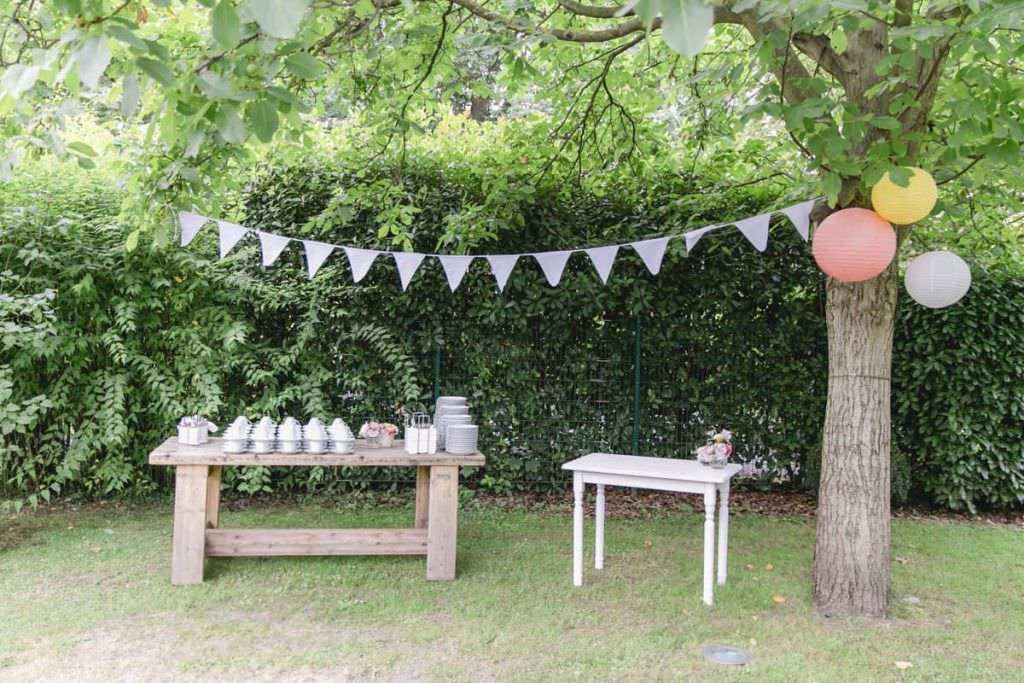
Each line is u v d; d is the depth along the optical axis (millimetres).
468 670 2994
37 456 5387
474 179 6160
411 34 3945
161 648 3133
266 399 5801
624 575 4273
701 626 3502
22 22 3236
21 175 5391
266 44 2434
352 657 3094
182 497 3936
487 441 6281
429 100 5445
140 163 3898
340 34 3848
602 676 2965
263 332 6102
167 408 5582
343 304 6094
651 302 6340
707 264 6332
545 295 6176
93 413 5453
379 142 5480
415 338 6199
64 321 5426
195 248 5734
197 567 3949
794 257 6332
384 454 4160
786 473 6633
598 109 5961
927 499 6379
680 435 6484
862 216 3176
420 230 6008
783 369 6348
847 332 3709
